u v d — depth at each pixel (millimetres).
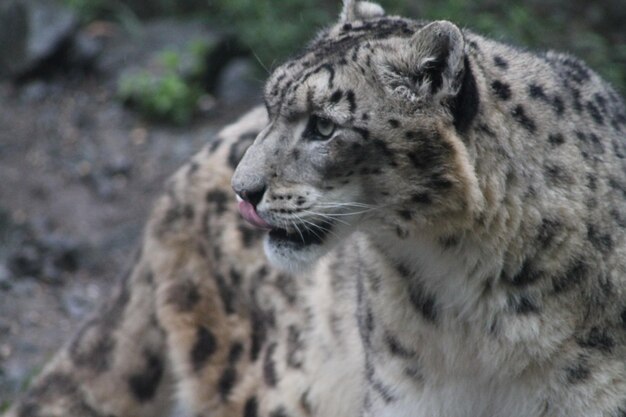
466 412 10312
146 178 20984
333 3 24016
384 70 9617
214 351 12672
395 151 9570
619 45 22688
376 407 10562
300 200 9781
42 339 16953
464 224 9578
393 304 10180
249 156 9906
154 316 12953
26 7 24031
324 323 11633
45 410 13172
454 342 10078
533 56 10305
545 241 9523
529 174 9531
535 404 9898
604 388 9586
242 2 24109
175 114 22594
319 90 9625
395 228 9836
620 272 9586
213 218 12523
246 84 23422
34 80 23828
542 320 9602
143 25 24953
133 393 13125
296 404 12016
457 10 22344
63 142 21906
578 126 9789
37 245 19062
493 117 9547
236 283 12430
